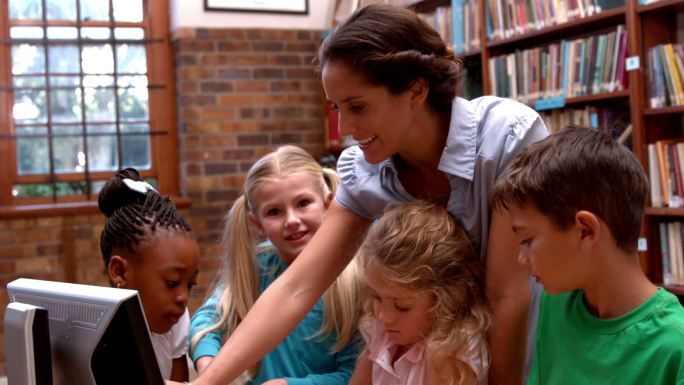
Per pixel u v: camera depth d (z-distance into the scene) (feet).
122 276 4.85
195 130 15.66
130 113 15.99
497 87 12.39
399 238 4.42
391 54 3.97
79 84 15.55
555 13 11.34
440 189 4.73
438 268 4.39
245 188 6.19
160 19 16.08
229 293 6.05
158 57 16.11
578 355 3.79
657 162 10.05
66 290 3.72
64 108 15.53
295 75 16.29
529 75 11.85
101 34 15.67
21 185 15.34
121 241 4.84
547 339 4.14
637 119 10.10
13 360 3.50
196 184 15.67
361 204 5.02
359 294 5.69
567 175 3.50
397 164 4.77
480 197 4.43
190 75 15.62
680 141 10.12
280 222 5.94
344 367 5.72
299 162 6.11
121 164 15.89
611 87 10.61
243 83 15.94
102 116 15.76
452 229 4.50
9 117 15.17
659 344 3.41
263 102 16.08
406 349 4.72
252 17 16.01
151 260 4.79
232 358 4.68
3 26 15.08
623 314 3.60
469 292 4.46
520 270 4.23
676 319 3.42
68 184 15.60
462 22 13.17
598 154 3.54
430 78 4.17
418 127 4.32
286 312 4.86
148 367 3.41
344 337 5.70
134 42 15.89
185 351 5.83
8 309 3.54
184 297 4.93
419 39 4.12
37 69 15.34
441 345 4.33
